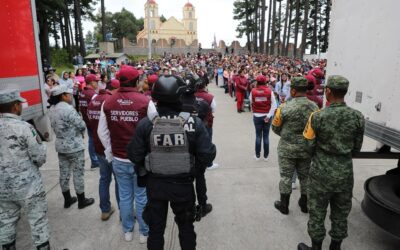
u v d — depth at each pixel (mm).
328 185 2863
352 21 3602
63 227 3877
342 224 3004
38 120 3947
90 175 5676
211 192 4875
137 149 2527
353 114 2760
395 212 2936
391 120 2912
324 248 3402
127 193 3436
